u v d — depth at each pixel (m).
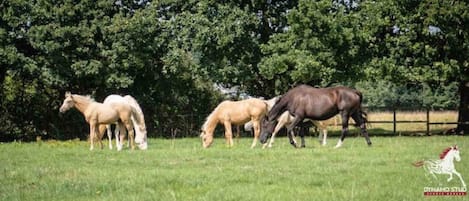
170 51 33.91
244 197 10.73
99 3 33.62
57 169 14.62
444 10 31.30
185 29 33.62
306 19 31.77
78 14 33.38
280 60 31.70
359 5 34.91
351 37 31.55
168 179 12.67
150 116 38.53
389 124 45.38
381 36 33.91
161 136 37.84
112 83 33.16
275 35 33.75
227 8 33.66
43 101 37.75
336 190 11.30
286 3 36.03
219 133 38.22
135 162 16.25
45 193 11.41
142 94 37.25
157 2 35.00
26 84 37.03
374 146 20.53
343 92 20.50
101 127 22.78
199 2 34.03
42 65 32.59
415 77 31.69
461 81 34.19
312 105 20.56
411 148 19.12
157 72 36.16
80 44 32.69
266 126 21.25
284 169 14.17
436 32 32.66
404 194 10.81
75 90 37.03
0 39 31.44
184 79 38.16
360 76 32.31
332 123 32.94
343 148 19.39
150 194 11.15
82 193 11.43
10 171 14.33
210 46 34.19
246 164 15.43
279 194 10.93
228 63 34.31
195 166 15.24
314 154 17.38
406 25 32.25
